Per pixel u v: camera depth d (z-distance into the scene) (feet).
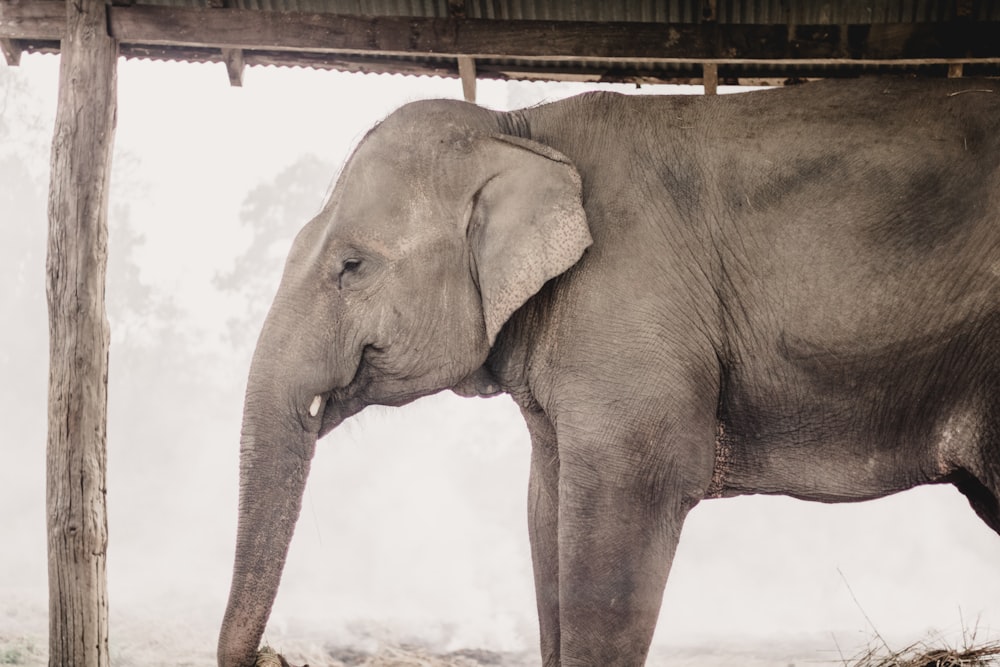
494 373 16.11
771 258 15.29
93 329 20.22
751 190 15.43
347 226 15.61
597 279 15.31
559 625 16.52
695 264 15.40
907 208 15.02
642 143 15.87
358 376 15.85
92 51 20.86
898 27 20.17
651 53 20.59
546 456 16.47
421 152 15.69
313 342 15.47
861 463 15.55
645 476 14.98
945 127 15.24
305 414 15.44
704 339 15.34
